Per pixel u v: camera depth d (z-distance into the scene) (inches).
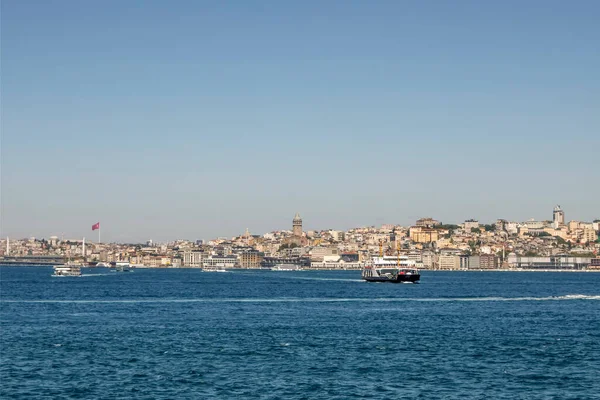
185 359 4963.1
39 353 5191.9
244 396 3922.2
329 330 6574.8
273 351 5305.1
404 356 5108.3
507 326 6963.6
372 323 7214.6
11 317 7834.6
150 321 7386.8
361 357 5059.1
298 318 7751.0
